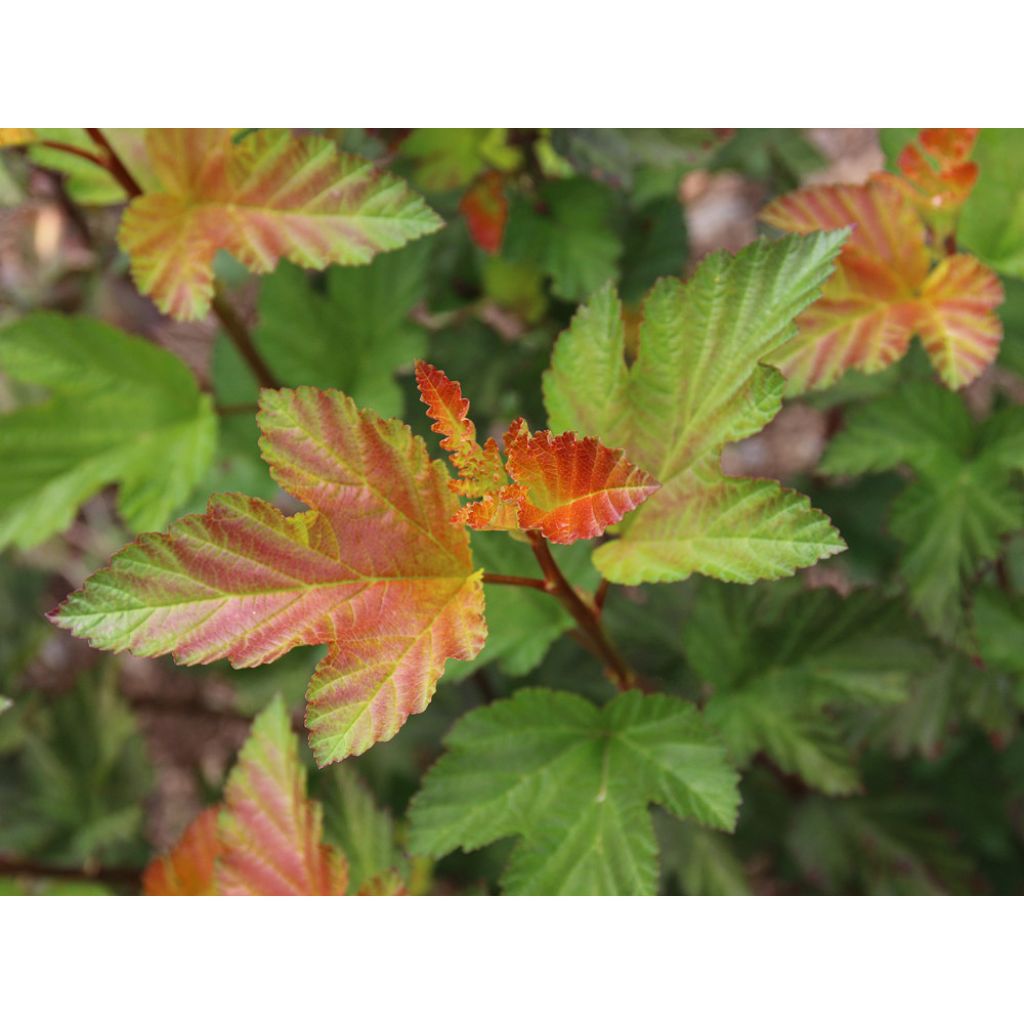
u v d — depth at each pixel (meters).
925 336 0.31
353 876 0.33
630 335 0.41
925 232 0.32
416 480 0.24
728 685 0.33
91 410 0.36
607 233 0.38
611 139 0.37
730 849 0.38
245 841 0.31
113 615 0.23
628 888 0.27
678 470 0.26
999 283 0.31
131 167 0.34
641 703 0.28
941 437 0.34
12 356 0.35
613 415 0.27
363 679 0.24
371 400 0.38
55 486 0.36
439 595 0.25
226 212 0.32
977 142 0.32
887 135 0.32
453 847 0.28
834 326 0.31
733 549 0.25
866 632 0.33
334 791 0.34
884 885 0.39
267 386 0.38
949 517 0.33
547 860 0.27
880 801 0.40
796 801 0.40
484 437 0.41
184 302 0.32
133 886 0.41
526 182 0.39
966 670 0.36
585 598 0.29
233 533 0.24
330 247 0.31
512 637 0.31
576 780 0.28
